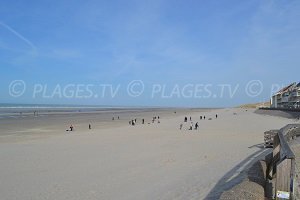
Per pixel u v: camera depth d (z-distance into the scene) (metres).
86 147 26.14
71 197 11.91
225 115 98.25
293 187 7.77
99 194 12.19
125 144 28.00
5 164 18.72
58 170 16.89
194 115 100.94
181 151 23.11
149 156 20.98
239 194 8.45
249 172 11.62
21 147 26.42
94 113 109.38
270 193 8.88
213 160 18.70
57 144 28.39
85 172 16.27
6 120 64.88
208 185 12.24
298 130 23.78
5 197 12.17
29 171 16.72
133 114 108.12
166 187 12.67
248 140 30.34
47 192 12.69
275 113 96.69
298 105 115.75
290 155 7.76
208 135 36.34
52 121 64.31
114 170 16.59
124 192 12.32
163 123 61.41
